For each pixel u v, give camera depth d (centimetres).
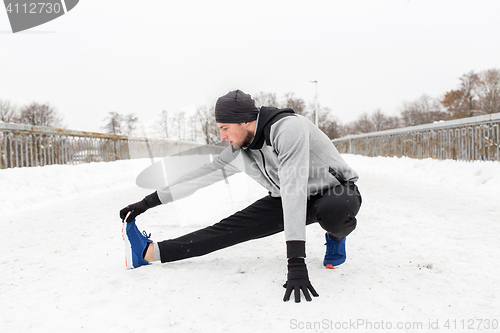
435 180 605
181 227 305
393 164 850
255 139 165
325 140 175
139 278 177
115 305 146
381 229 275
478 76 4544
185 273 183
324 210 161
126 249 190
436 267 187
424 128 809
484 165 563
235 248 235
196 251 190
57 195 512
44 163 663
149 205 189
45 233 289
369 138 1202
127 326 128
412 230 270
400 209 354
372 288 160
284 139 151
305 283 146
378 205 379
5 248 245
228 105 159
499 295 151
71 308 144
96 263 207
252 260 206
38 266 203
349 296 152
